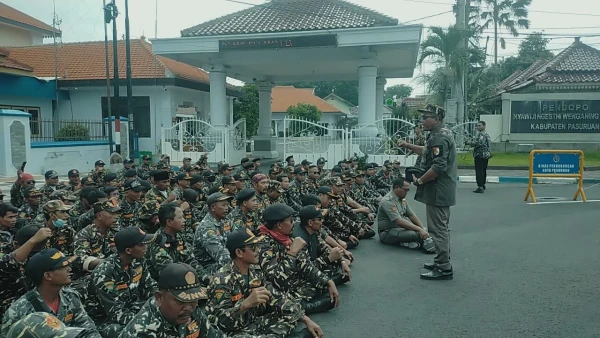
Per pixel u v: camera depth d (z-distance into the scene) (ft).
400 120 54.70
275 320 13.05
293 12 61.52
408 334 14.21
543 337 13.74
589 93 64.03
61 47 76.74
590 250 22.56
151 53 73.97
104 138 61.21
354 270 20.68
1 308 13.48
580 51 73.87
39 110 65.26
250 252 12.45
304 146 55.88
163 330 9.37
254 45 53.47
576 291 17.35
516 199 37.58
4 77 56.85
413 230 24.12
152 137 68.80
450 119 67.10
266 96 74.43
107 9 53.62
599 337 13.64
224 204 18.11
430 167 18.94
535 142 66.54
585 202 35.40
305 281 15.81
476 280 18.98
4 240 16.58
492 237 25.63
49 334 8.41
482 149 40.55
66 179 46.19
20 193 26.08
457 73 66.54
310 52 55.98
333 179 26.27
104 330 12.38
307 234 17.87
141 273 13.56
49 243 16.89
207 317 11.00
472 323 14.88
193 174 27.48
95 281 12.89
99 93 68.90
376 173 39.45
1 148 43.68
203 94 79.92
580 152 35.94
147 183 24.34
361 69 54.34
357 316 15.65
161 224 15.89
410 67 67.15
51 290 10.32
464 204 35.68
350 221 25.20
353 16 56.49
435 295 17.44
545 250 22.82
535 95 66.03
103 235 17.11
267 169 59.26
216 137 57.88
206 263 18.07
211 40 54.44
